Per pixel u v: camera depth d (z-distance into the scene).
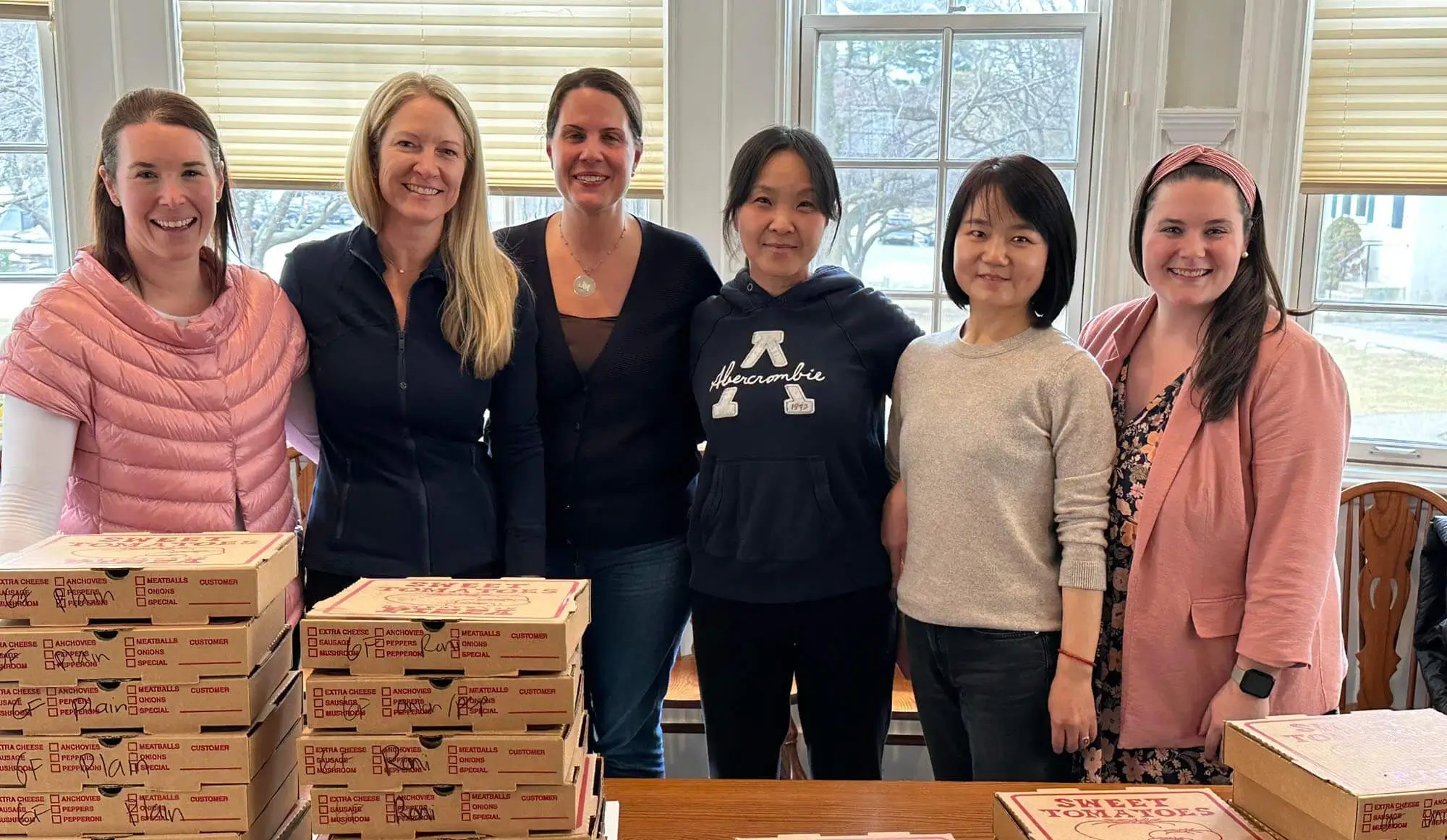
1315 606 1.29
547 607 0.81
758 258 1.62
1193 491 1.36
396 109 1.47
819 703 1.65
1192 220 1.38
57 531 1.27
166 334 1.32
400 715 0.77
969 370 1.45
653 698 1.91
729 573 1.61
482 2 2.54
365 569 1.51
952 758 1.51
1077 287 2.63
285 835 0.85
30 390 1.24
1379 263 2.55
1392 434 2.62
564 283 1.77
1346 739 0.84
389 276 1.53
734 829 1.01
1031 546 1.40
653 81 2.55
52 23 2.51
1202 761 1.39
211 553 0.81
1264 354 1.36
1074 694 1.35
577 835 0.78
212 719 0.77
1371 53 2.37
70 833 0.77
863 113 2.63
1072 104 2.56
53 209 2.68
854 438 1.57
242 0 2.55
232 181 2.57
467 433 1.57
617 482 1.74
